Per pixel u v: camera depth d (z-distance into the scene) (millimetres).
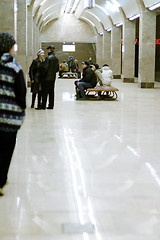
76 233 2924
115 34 28234
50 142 6223
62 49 39719
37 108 10469
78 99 12953
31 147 5852
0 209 3396
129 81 23656
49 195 3764
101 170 4664
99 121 8383
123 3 22094
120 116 9156
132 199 3668
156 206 3488
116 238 2838
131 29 23203
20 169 4656
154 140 6414
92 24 37844
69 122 8234
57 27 39375
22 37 15266
